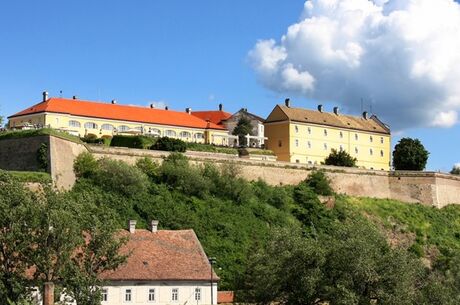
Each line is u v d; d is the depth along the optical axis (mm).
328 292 84438
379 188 165000
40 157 120312
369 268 84000
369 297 85438
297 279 86625
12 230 77938
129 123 173375
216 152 165125
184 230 105500
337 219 143250
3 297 75625
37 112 166000
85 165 126438
